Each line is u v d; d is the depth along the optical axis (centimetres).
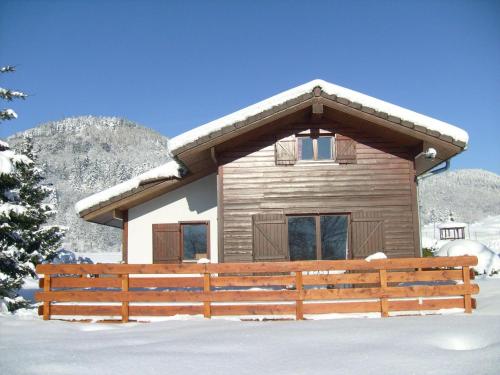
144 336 611
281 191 1257
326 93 1158
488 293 980
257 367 452
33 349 529
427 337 553
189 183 1462
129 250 1438
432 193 16412
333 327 632
